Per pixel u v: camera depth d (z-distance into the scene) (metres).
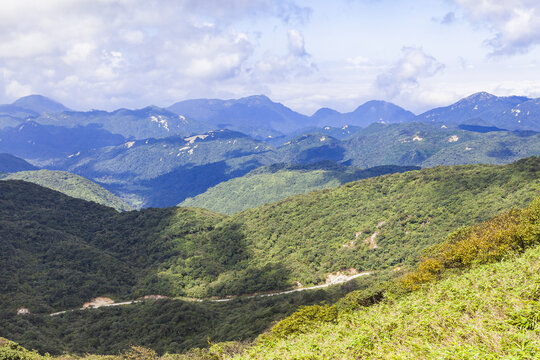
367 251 108.88
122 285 114.75
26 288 103.19
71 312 95.75
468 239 41.03
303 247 123.62
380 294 39.84
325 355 15.13
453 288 20.23
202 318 80.62
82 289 106.62
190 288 113.75
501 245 33.41
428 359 9.86
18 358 53.78
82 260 122.50
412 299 23.28
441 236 98.88
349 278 101.88
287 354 17.09
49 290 104.38
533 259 20.94
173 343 70.31
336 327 22.30
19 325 83.44
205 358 39.50
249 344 38.06
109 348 75.69
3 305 93.12
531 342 8.52
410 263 94.19
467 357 8.89
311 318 36.78
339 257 110.56
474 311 13.96
